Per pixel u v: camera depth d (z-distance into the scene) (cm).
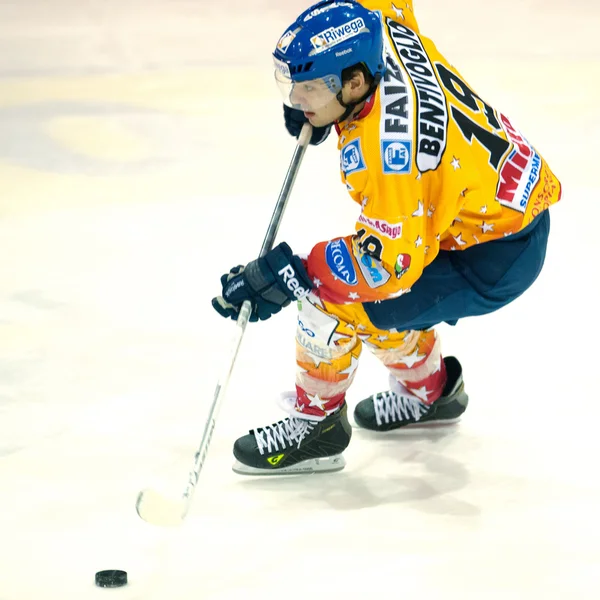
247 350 1452
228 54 3394
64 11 4056
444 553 970
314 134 1145
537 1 4181
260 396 1316
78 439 1188
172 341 1468
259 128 2627
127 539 988
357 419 1263
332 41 921
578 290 1669
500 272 1048
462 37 3600
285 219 2002
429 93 973
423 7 4041
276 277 998
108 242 1866
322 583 917
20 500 1054
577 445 1198
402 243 952
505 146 1014
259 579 923
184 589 906
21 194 2130
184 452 1172
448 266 1066
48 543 977
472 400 1314
